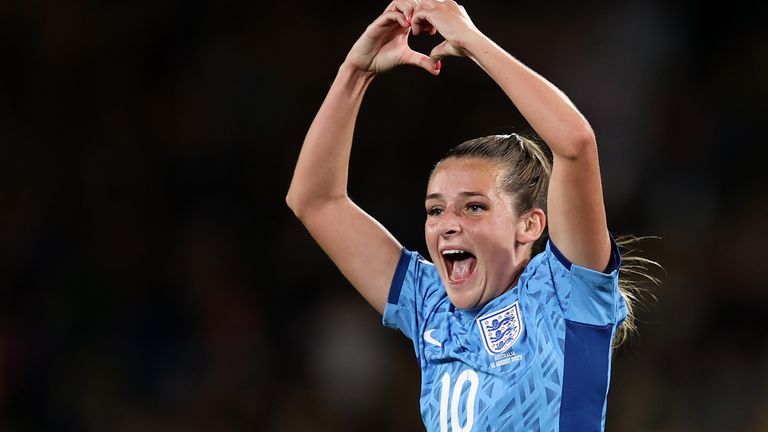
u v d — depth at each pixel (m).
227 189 40.81
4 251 37.56
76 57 43.09
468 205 11.68
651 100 42.84
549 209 10.96
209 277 37.06
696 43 45.25
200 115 41.94
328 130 12.99
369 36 12.40
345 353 34.16
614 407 32.94
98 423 33.16
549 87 10.61
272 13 44.06
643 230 39.59
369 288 13.05
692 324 36.44
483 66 10.89
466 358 11.62
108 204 40.16
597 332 11.02
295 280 37.75
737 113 43.38
